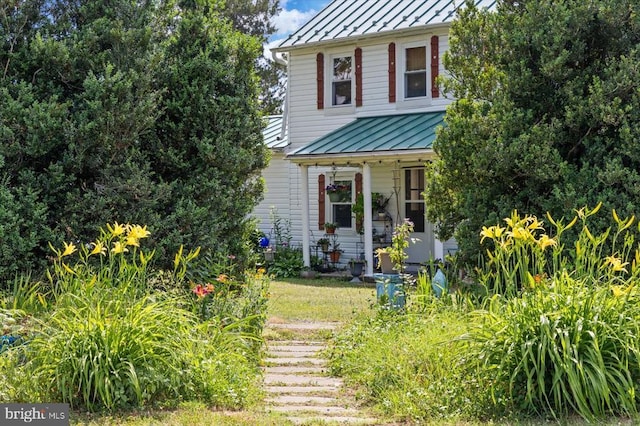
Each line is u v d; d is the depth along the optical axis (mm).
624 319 5012
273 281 14867
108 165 7664
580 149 7676
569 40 7648
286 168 18453
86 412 4770
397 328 6930
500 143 7383
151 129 8328
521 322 5066
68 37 7852
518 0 8414
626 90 7164
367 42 16906
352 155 14531
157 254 7734
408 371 5582
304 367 6773
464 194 8031
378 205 16641
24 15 7730
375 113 16922
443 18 15969
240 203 9016
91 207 7527
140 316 5340
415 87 16516
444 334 6035
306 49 17797
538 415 4734
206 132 8422
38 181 7441
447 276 8133
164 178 8531
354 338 7133
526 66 7891
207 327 6301
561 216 7352
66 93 7969
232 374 5676
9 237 6961
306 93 17938
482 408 4930
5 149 7184
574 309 4977
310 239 17844
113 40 7801
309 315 10023
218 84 8695
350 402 5395
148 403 4992
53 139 7395
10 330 5719
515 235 5531
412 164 16312
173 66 8430
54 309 6012
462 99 8477
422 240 16172
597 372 4590
